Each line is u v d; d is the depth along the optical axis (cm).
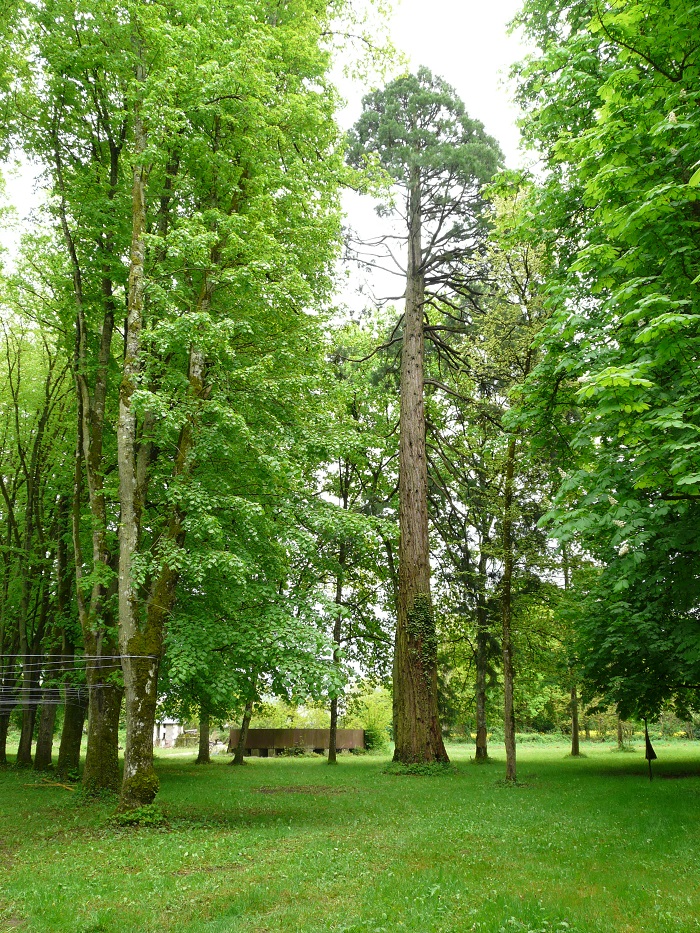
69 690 1720
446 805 1289
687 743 3841
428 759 2014
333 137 1578
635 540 817
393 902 632
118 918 604
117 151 1591
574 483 933
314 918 591
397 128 2219
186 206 1530
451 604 2495
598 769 2030
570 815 1125
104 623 1468
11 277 1838
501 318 1802
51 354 2248
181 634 1149
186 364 1431
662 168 871
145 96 1262
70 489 1917
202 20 1278
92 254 1566
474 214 2222
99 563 1395
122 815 1091
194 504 1142
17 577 2153
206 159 1338
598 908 597
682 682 1573
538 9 1362
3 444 2348
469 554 2523
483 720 2498
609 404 789
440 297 2411
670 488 865
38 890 704
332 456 1455
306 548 1296
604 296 1114
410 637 2086
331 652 1191
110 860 838
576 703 2844
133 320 1280
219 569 1159
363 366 2562
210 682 1173
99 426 1523
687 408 809
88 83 1490
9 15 1453
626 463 918
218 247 1370
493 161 2138
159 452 1581
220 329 1188
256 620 1192
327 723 4284
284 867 779
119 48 1395
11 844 981
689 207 901
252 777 1966
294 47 1465
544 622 1861
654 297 732
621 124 834
